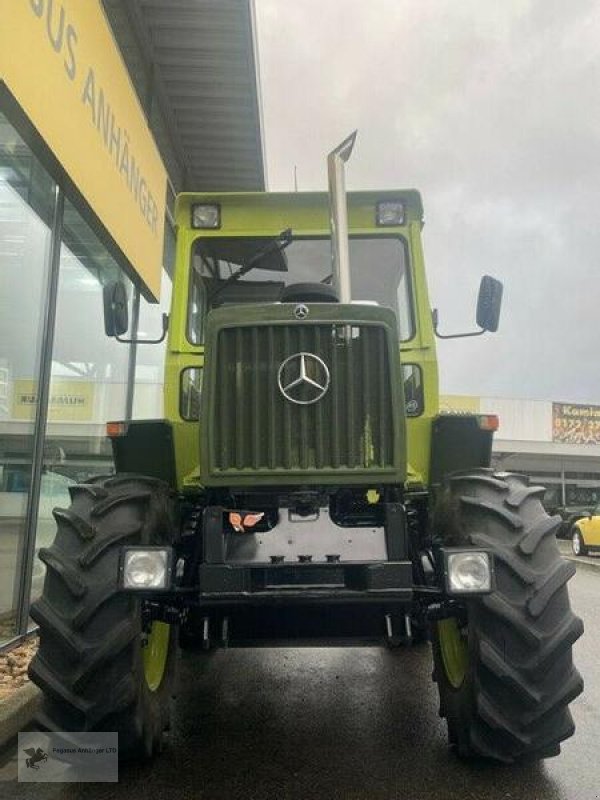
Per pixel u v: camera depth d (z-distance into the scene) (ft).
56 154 16.49
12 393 18.03
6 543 18.03
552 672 10.23
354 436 10.78
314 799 10.23
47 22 15.76
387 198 15.19
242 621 11.12
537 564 10.41
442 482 12.75
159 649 12.82
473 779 10.93
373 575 10.28
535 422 105.19
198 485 13.88
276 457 10.75
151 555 9.95
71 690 9.97
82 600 10.08
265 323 10.77
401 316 14.71
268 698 15.40
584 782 10.86
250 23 26.40
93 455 24.14
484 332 14.40
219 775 11.11
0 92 13.82
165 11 25.91
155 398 32.32
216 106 31.53
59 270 20.17
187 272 14.97
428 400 14.20
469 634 10.59
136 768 11.41
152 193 26.99
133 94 23.71
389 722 13.70
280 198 15.23
